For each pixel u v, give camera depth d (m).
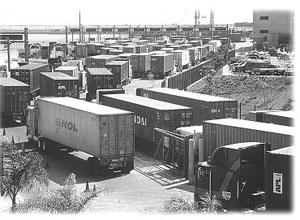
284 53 108.75
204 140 33.00
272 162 21.20
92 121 33.81
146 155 40.19
